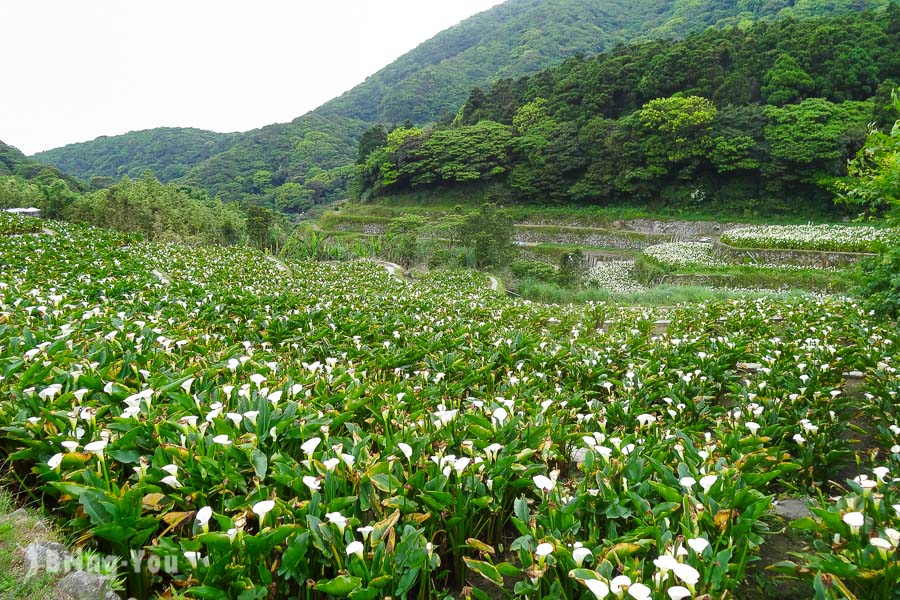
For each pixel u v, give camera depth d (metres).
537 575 2.79
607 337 10.07
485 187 69.88
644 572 2.91
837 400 6.12
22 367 4.70
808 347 8.29
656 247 44.69
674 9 141.62
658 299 25.52
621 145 59.59
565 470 4.88
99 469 3.36
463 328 9.55
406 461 4.00
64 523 3.30
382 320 10.20
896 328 8.77
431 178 71.31
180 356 6.23
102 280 11.53
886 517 3.25
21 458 3.58
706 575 2.76
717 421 5.49
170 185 52.41
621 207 59.88
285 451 4.11
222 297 10.66
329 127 168.25
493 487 3.79
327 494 3.33
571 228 56.53
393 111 166.75
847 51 54.34
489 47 191.38
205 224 41.97
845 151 47.75
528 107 72.56
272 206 120.62
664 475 3.78
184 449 3.40
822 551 3.31
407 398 5.30
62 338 5.44
